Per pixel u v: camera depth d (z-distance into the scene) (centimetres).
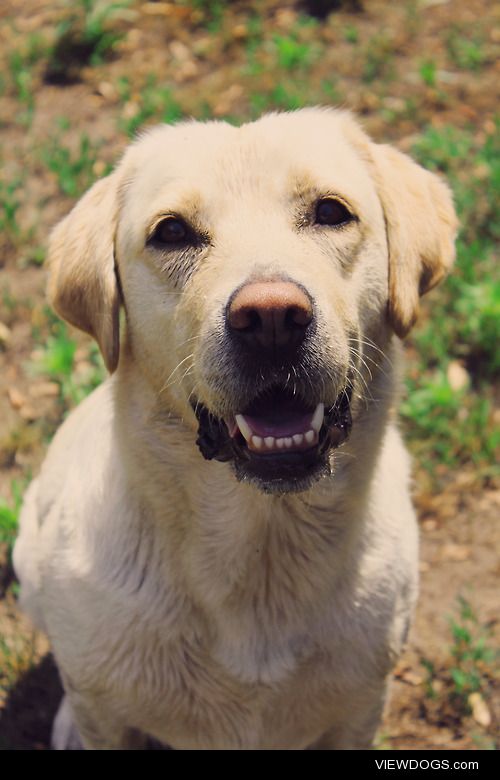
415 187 80
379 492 78
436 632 98
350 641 76
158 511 75
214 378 67
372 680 77
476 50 155
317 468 68
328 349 66
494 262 125
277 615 75
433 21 164
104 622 76
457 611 99
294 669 75
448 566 102
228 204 71
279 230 70
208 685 76
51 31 166
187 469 74
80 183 137
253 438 67
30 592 89
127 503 76
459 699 92
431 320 120
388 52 157
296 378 66
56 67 158
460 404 112
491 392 114
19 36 166
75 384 115
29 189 138
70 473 83
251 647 75
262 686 75
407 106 146
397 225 77
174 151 74
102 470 78
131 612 75
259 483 67
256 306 64
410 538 80
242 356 66
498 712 91
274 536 74
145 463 75
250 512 73
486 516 106
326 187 72
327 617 75
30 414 115
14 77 156
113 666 76
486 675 94
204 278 69
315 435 68
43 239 131
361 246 74
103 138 146
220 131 75
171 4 169
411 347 118
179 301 72
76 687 79
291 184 72
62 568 78
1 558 103
